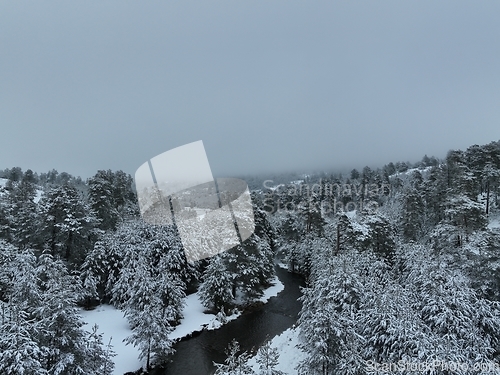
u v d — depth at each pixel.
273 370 16.70
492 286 22.11
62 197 31.11
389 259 34.50
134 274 28.28
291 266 49.53
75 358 15.51
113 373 20.97
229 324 30.12
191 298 35.38
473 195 43.72
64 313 15.05
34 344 13.09
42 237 31.50
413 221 43.38
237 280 34.41
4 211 34.28
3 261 25.70
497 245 23.25
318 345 15.48
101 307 30.47
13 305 14.66
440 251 31.42
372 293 20.75
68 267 30.58
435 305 18.66
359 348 17.05
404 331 15.67
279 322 30.59
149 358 22.31
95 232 33.59
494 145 55.16
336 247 37.22
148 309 22.47
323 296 21.80
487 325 18.48
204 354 24.55
